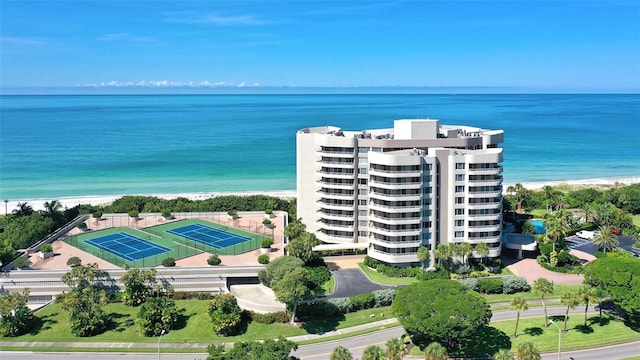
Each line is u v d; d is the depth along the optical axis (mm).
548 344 86438
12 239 125938
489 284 110000
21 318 92625
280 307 98375
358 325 96188
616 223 151875
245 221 152500
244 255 121312
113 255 120938
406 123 131250
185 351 86250
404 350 70312
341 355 66875
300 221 136000
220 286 110125
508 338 88938
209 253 122812
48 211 147250
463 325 78062
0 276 107188
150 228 144500
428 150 121812
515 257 131875
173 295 106625
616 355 83375
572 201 180625
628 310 87938
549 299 106062
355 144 129375
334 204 133125
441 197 120875
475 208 120250
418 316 79938
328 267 124562
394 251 118562
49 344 88625
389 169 116562
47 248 119125
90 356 84750
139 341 89875
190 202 165875
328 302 99938
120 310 101562
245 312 97562
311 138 137750
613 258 96188
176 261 116312
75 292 96000
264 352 67875
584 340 87688
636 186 191500
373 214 122375
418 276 116188
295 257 108438
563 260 123500
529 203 178750
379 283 114812
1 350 86375
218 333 92250
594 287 93188
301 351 86125
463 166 120062
